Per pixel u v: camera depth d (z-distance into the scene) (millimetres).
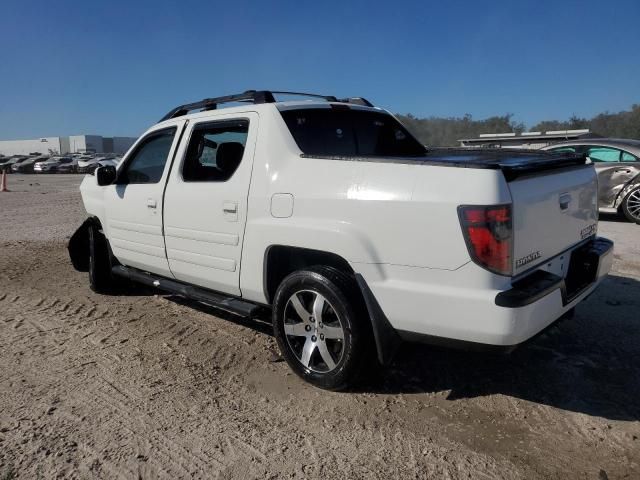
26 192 21062
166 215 4539
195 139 4453
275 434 3137
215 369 4012
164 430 3188
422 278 3045
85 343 4543
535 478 2717
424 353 4168
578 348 4230
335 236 3318
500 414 3312
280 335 3770
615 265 6637
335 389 3586
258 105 4012
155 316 5215
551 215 3287
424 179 3029
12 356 4270
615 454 2896
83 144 89062
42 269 7219
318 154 3967
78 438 3105
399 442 3039
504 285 2906
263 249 3740
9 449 2996
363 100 5059
